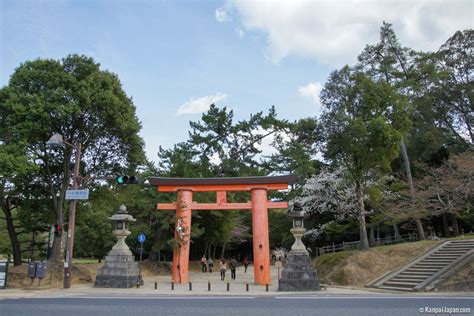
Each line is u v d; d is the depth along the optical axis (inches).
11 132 892.0
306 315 382.3
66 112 880.9
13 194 988.6
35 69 931.3
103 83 978.1
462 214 1332.4
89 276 968.3
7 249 1561.3
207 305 470.9
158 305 472.4
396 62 1453.0
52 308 446.6
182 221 943.0
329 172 1403.8
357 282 930.1
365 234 1113.4
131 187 1157.1
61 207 974.4
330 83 1137.4
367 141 1036.5
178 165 1294.3
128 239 1598.2
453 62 1592.0
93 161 1058.7
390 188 1311.5
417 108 1529.3
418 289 729.0
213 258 2031.3
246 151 1428.4
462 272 758.5
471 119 1565.0
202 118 1393.9
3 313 408.8
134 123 1011.9
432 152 1433.3
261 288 796.0
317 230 1534.2
